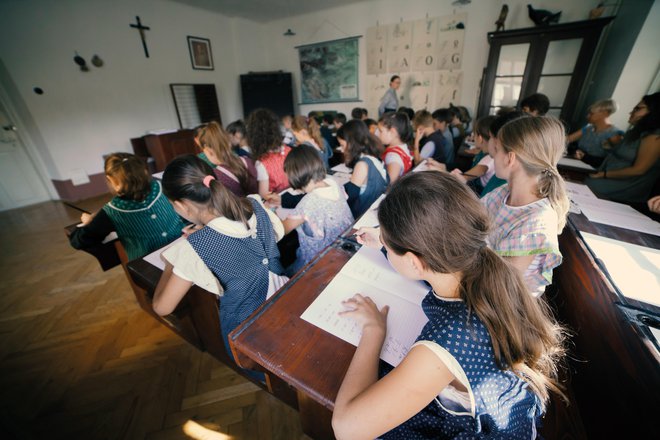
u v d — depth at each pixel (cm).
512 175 79
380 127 184
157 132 445
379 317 60
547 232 70
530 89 352
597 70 346
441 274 46
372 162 154
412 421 55
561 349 58
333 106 611
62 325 175
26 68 353
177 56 506
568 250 106
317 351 57
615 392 70
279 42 626
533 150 73
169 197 81
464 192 42
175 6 489
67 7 373
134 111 461
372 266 80
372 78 543
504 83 366
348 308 65
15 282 218
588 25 303
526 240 71
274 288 99
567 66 329
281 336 61
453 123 364
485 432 46
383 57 516
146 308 176
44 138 379
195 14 521
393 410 40
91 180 427
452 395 48
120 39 429
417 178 43
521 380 48
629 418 63
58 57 375
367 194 156
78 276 223
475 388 41
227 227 82
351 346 58
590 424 85
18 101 361
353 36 534
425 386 40
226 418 123
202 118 558
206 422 121
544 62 337
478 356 41
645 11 254
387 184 167
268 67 664
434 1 445
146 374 142
